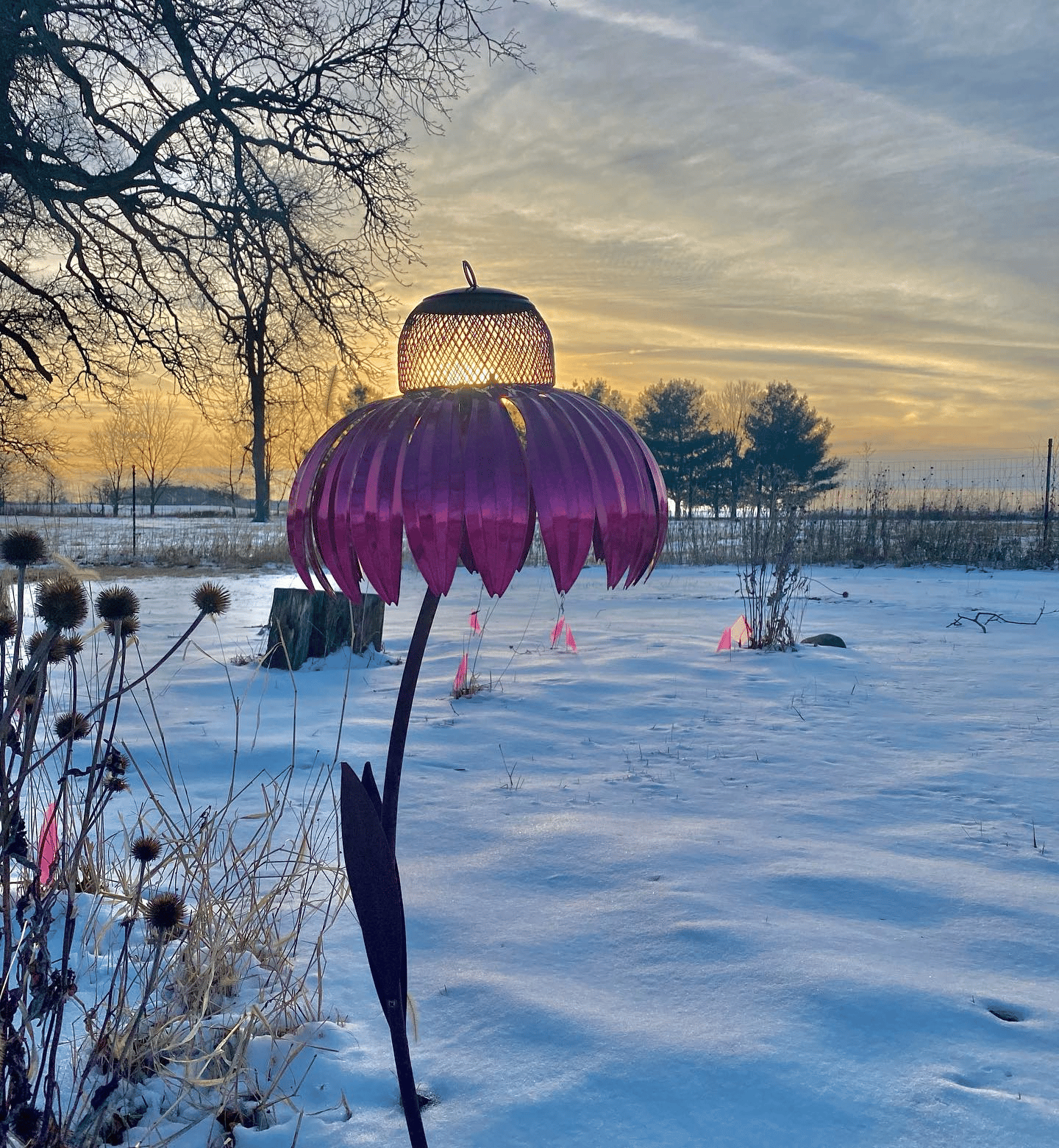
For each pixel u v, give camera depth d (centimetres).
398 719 180
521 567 171
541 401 161
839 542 2616
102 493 7256
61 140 1658
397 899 180
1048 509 2678
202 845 306
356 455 158
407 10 1681
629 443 162
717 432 6781
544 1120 234
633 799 518
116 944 320
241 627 1256
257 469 2044
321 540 162
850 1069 254
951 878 400
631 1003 290
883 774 575
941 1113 236
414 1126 182
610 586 157
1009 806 509
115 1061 241
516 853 427
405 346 178
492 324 172
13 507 5503
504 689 837
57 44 1557
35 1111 204
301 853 329
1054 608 1561
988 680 907
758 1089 246
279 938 322
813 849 436
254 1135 229
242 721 696
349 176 1836
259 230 1836
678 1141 226
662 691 843
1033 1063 260
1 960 248
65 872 221
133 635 220
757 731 691
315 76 1780
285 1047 268
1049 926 353
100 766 221
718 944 330
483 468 149
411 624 1338
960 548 2548
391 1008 181
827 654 1066
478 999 294
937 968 317
